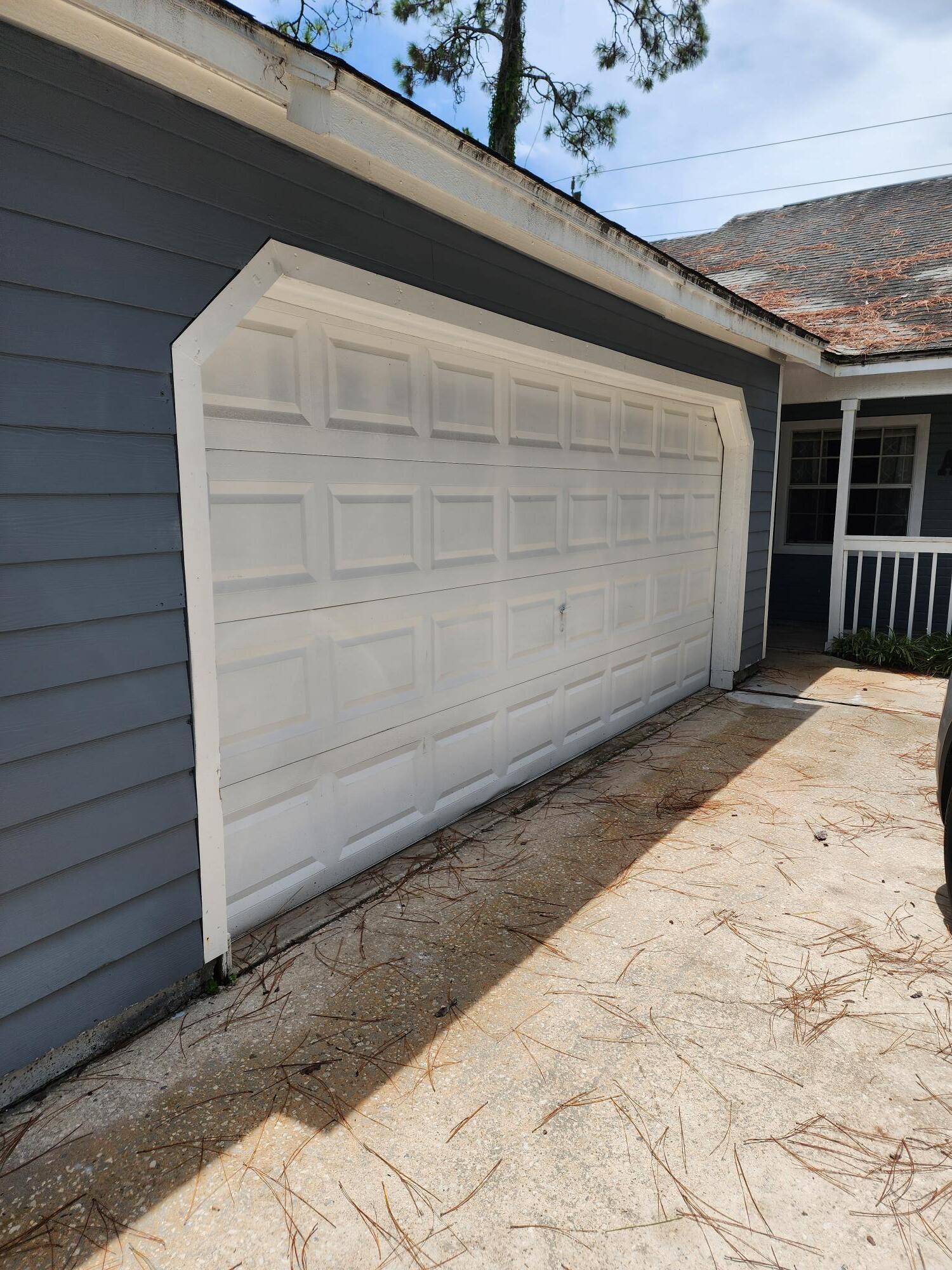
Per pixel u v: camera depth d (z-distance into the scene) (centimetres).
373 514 306
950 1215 169
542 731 443
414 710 342
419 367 320
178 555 217
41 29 172
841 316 820
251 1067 212
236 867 266
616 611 502
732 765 467
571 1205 171
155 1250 159
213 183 215
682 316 474
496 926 286
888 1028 231
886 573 881
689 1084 208
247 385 250
